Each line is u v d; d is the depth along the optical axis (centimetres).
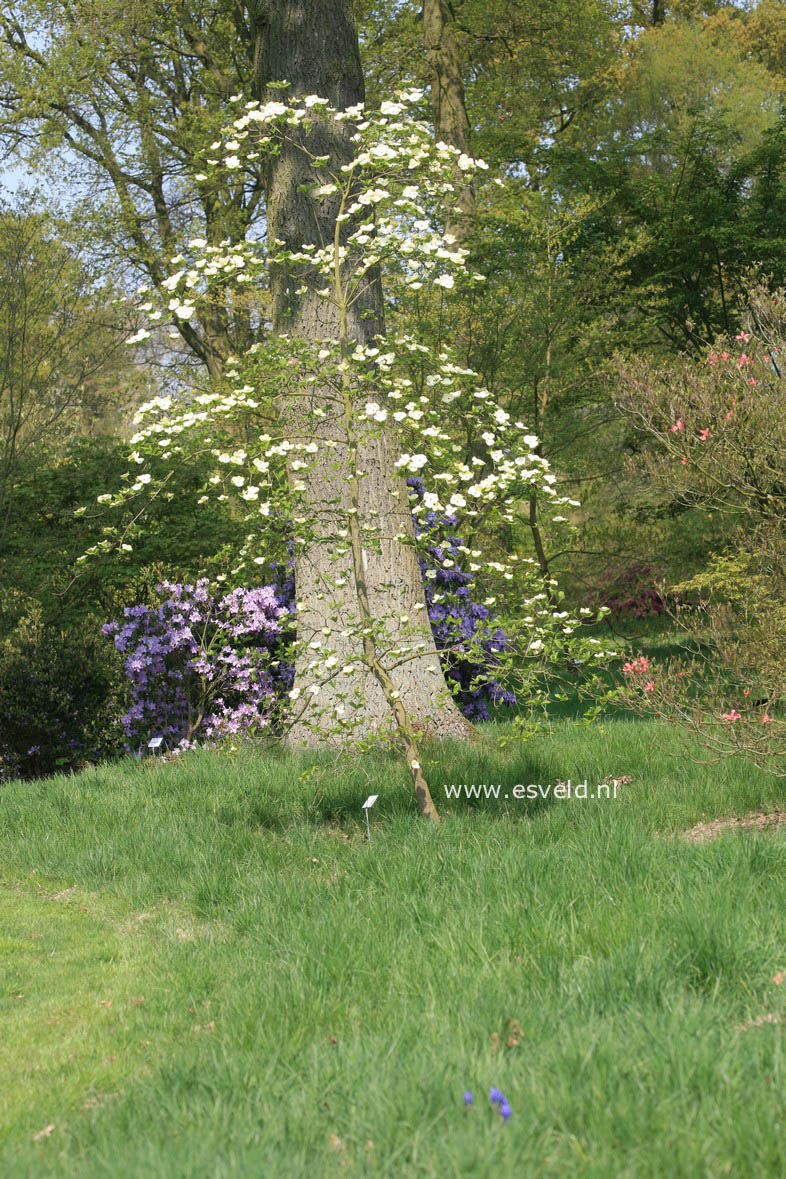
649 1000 361
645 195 2208
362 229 659
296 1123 299
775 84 3869
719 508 798
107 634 1180
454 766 820
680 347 2167
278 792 803
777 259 1994
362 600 672
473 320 1727
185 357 2575
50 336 1580
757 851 531
